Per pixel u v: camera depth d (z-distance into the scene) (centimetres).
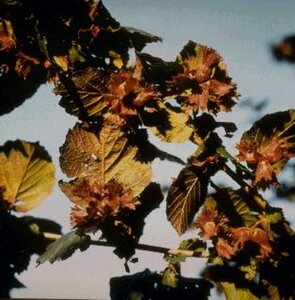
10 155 58
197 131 57
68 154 58
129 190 55
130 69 59
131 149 58
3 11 58
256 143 58
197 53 58
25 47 58
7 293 56
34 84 60
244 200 57
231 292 59
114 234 56
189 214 58
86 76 57
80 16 59
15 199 57
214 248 57
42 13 58
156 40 60
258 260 57
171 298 60
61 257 54
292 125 57
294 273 58
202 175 57
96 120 58
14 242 57
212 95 56
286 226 57
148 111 56
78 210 54
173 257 58
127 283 62
